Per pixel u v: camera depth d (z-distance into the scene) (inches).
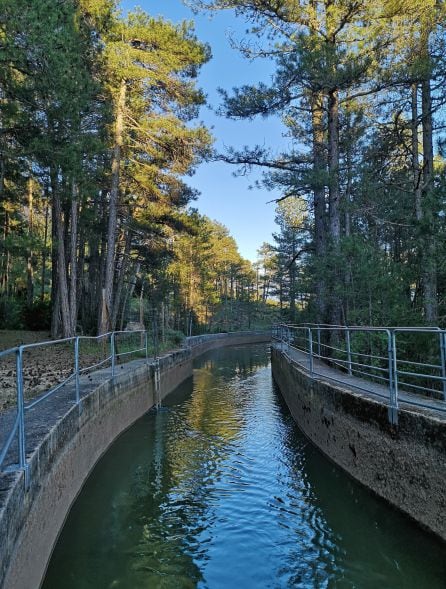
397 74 456.1
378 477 257.8
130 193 930.1
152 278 1159.0
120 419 433.1
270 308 2832.2
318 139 677.9
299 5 535.5
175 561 212.1
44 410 258.7
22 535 152.9
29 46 400.2
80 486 287.1
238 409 561.6
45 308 1044.5
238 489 299.0
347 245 446.9
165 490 297.1
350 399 298.0
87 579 197.2
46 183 621.6
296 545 226.4
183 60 733.9
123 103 749.3
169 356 709.3
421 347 366.9
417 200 470.3
